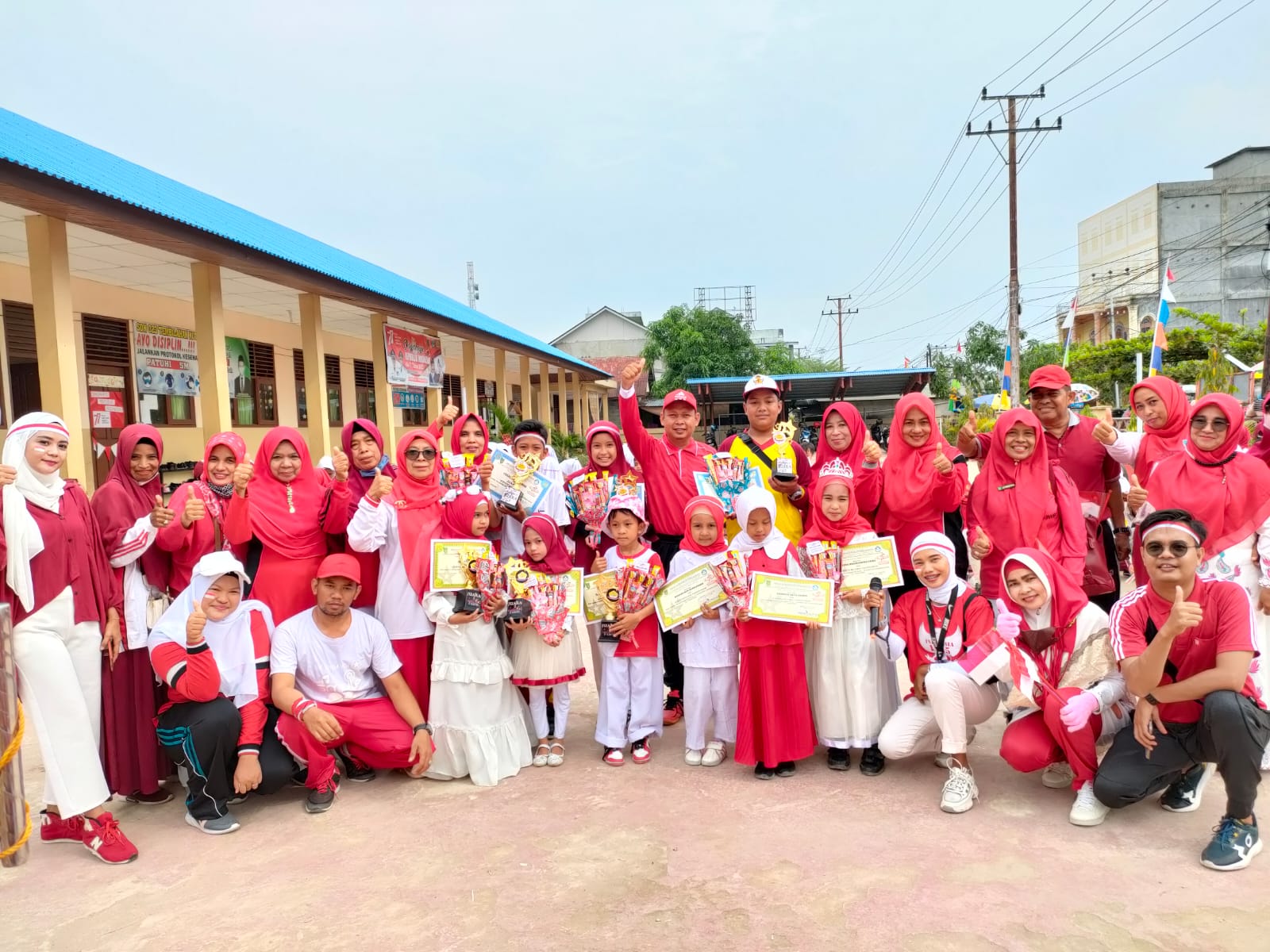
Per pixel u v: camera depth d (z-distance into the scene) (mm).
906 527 4840
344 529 4598
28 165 6395
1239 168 43375
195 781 3875
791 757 4281
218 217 10047
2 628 2953
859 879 3184
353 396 18297
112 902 3275
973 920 2863
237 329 14016
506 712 4562
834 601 4320
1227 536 4133
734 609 4312
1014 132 24312
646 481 5430
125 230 8016
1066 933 2762
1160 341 11797
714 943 2795
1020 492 4551
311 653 4238
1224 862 3131
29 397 10047
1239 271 40219
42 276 7555
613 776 4430
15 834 3014
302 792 4422
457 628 4414
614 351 41812
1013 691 3768
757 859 3383
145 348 12039
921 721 4145
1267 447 4781
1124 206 44062
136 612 4168
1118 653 3529
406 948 2850
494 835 3725
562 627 4500
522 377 23719
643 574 4586
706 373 36031
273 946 2900
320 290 11461
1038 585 3793
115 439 11539
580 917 2996
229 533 4301
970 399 31328
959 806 3762
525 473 5211
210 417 10047
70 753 3619
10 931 3078
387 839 3746
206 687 3787
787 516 5145
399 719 4395
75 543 3832
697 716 4555
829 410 5285
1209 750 3270
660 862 3389
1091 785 3672
